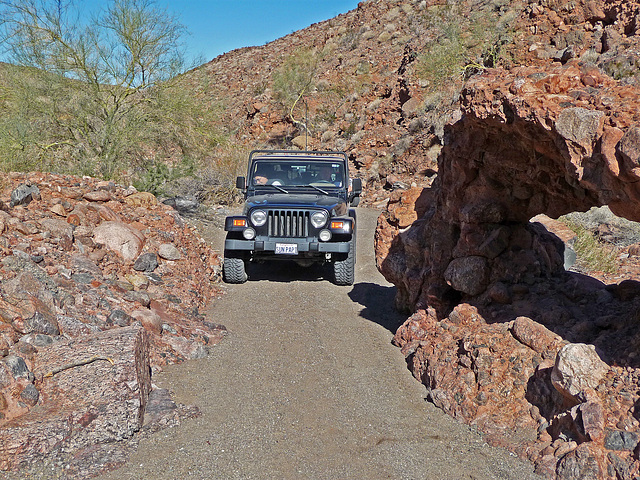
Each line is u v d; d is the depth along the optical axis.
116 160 15.20
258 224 8.65
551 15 22.77
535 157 4.67
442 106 25.31
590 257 8.67
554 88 4.18
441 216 6.33
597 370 3.86
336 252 8.65
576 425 3.64
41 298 5.02
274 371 5.27
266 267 10.14
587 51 16.50
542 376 4.26
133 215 8.59
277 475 3.61
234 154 18.34
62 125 15.34
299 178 10.16
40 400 4.05
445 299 6.11
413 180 20.95
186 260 8.20
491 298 5.52
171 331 5.89
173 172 15.53
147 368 4.80
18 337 4.52
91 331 5.06
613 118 3.52
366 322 7.00
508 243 5.73
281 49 54.34
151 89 15.83
